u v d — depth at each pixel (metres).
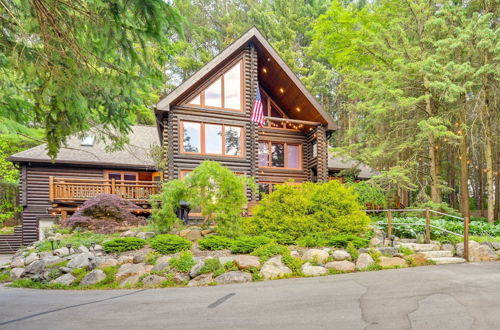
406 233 9.83
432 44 14.44
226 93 15.16
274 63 15.71
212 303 4.96
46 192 16.08
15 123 4.91
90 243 9.31
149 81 5.23
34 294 6.16
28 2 4.05
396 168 13.91
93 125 6.20
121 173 17.27
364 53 16.77
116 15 4.27
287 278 6.49
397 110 14.62
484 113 14.16
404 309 4.32
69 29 4.41
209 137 14.67
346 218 8.55
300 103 16.73
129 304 5.11
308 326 3.85
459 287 5.27
